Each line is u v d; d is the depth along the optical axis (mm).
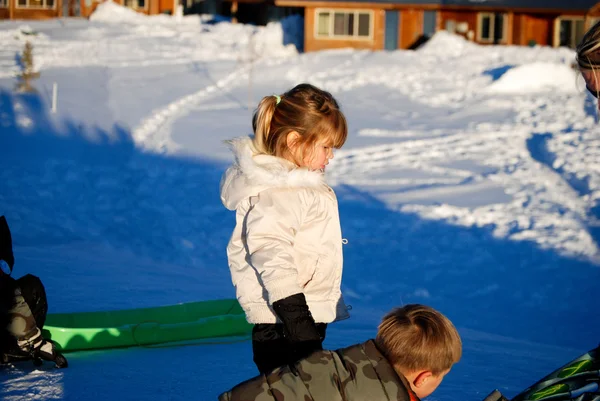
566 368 2729
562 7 35562
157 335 5023
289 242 2846
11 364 4332
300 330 2711
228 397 2514
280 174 2877
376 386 2449
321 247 2938
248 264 2961
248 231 2844
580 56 2531
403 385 2463
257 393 2482
